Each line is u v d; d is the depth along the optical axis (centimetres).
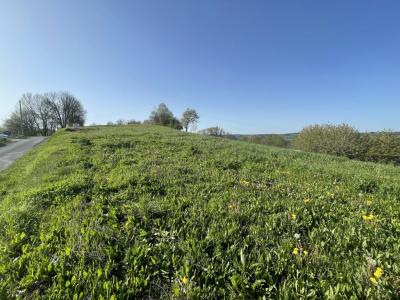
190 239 305
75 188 534
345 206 441
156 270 260
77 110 8156
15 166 1245
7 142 3161
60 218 384
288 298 219
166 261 273
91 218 370
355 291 225
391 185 586
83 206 434
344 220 372
